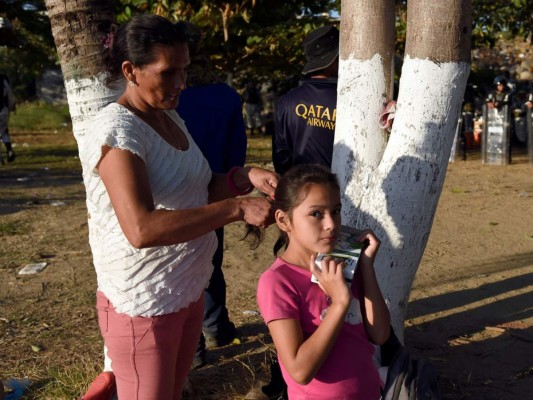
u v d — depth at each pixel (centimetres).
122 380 290
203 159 304
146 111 281
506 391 439
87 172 277
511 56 2425
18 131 2544
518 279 664
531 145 1384
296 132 464
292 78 1986
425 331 541
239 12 1276
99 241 285
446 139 384
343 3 402
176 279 285
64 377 446
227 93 470
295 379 260
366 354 283
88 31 386
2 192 1145
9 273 694
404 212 389
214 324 500
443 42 371
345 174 407
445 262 727
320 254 269
